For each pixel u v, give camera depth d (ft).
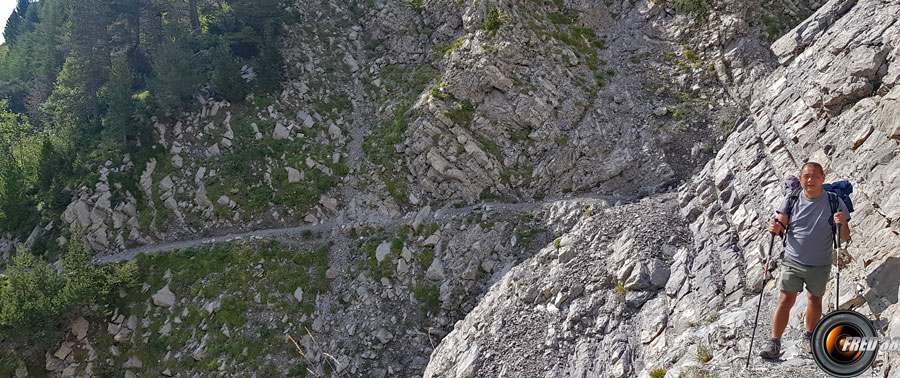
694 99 154.40
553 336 69.77
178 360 132.05
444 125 169.17
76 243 143.43
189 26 235.81
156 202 166.71
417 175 164.76
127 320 140.26
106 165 171.12
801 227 31.09
